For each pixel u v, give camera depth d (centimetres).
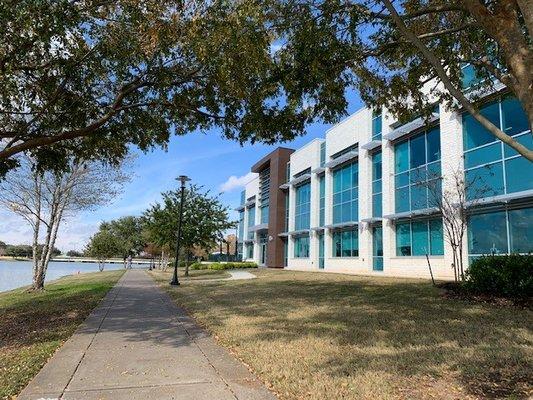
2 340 877
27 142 982
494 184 1662
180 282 2352
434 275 2005
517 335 770
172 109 1181
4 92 988
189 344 795
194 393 527
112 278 2894
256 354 696
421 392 514
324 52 983
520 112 1580
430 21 998
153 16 929
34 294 1944
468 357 644
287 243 4006
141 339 841
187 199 3058
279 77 1020
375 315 1014
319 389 530
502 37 497
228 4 863
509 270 1162
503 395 496
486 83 1123
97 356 706
